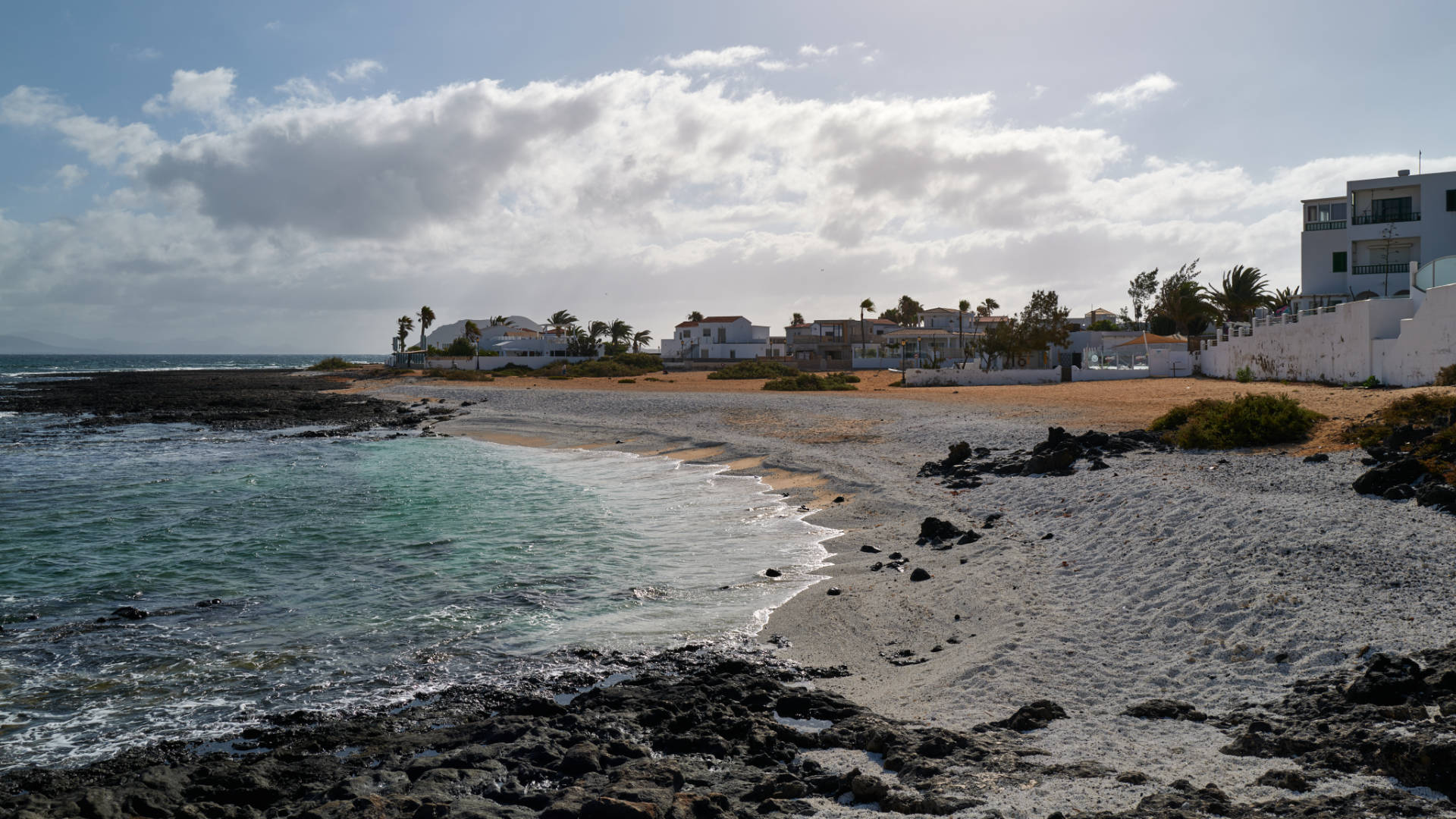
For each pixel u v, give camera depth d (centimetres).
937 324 10812
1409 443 1927
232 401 6894
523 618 1353
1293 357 4278
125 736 959
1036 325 6694
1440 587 1088
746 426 3994
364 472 3114
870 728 852
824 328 11150
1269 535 1395
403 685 1089
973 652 1084
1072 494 1975
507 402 5922
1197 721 829
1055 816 617
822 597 1416
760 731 853
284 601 1480
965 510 2009
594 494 2522
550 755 806
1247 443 2336
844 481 2520
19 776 853
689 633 1265
